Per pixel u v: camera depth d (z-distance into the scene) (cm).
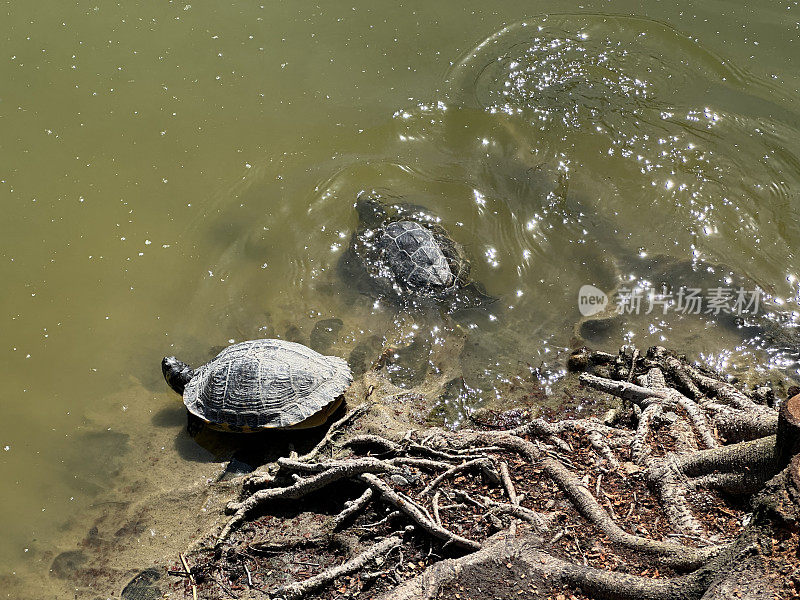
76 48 1166
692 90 1079
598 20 1202
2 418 737
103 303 855
